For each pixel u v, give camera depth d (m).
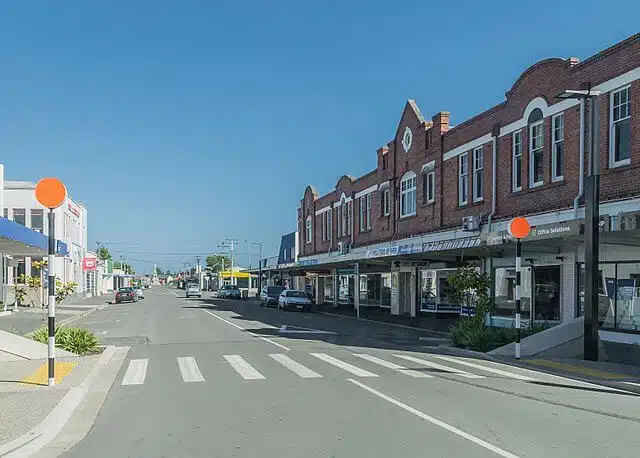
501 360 15.52
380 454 6.88
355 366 14.20
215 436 7.80
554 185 20.97
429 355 16.73
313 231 54.75
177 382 12.16
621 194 17.75
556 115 21.16
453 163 28.48
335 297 49.28
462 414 8.93
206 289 145.12
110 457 6.99
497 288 24.45
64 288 26.88
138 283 148.12
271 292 50.09
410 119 33.44
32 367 13.52
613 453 6.94
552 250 20.59
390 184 36.09
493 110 25.12
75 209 63.06
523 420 8.56
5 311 32.72
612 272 18.19
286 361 15.16
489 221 24.78
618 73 18.23
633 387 11.41
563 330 16.72
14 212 50.19
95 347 17.16
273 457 6.83
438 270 31.81
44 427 7.93
